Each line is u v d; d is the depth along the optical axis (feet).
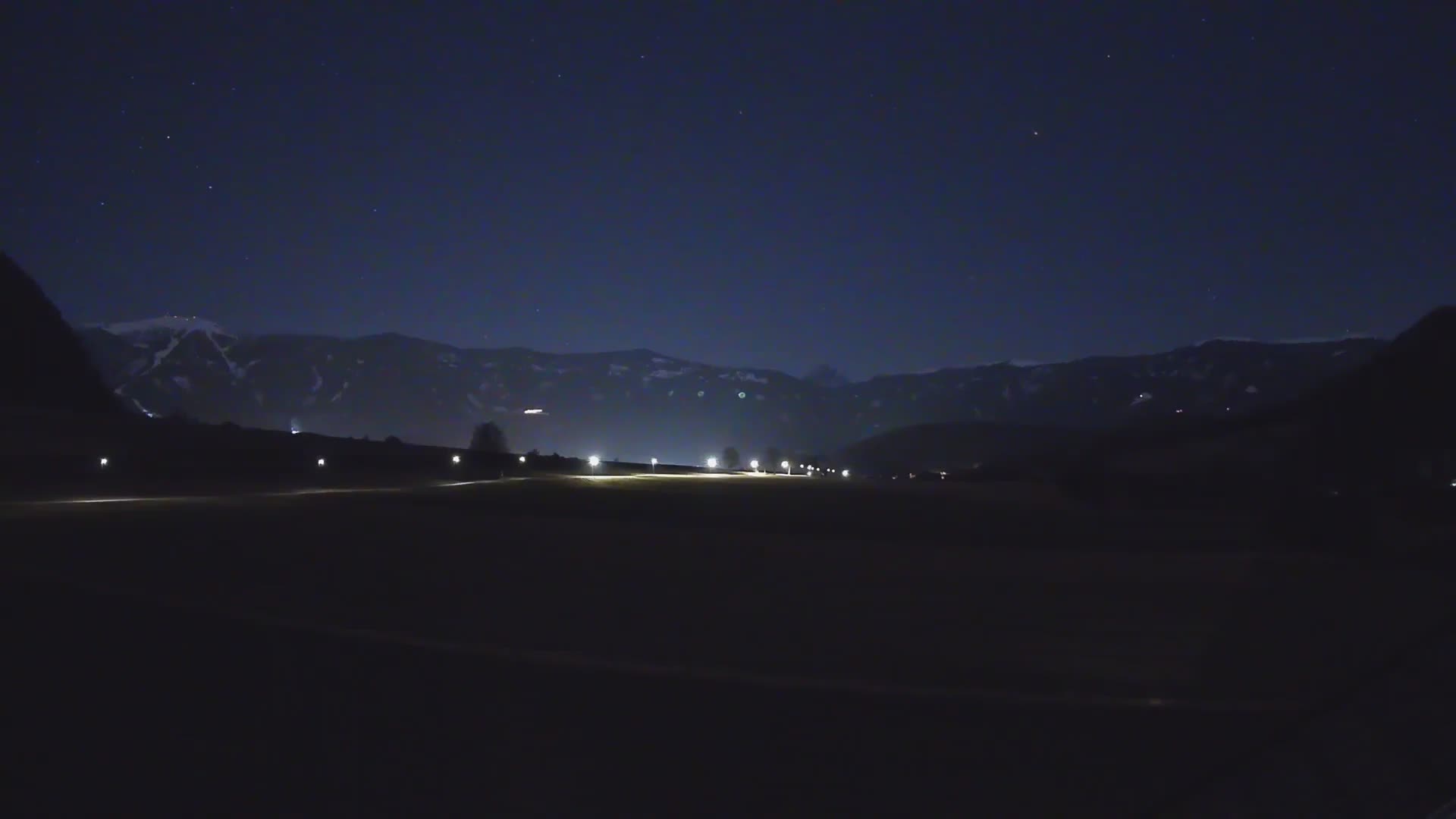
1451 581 54.70
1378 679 31.45
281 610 43.14
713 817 21.45
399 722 27.55
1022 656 37.14
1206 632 41.91
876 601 49.44
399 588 50.37
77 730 26.13
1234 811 21.70
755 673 34.06
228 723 27.02
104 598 44.11
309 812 21.17
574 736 26.68
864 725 27.99
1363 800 22.08
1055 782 23.62
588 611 45.52
